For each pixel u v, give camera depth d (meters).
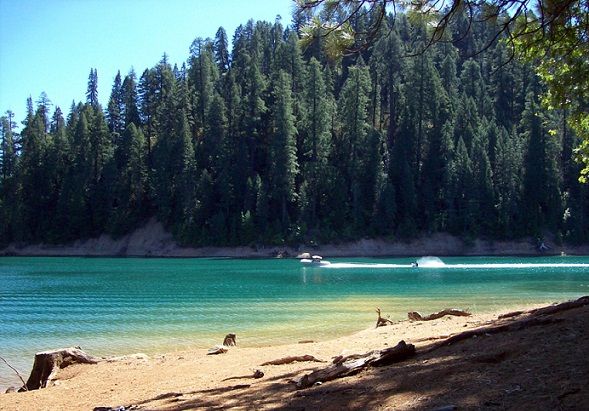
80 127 96.12
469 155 86.69
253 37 119.75
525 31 7.56
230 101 93.38
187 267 56.31
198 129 100.00
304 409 6.28
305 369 9.52
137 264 63.22
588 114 12.93
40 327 19.39
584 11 7.30
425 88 89.06
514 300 24.42
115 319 20.95
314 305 23.89
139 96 109.44
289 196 82.44
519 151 86.25
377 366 7.85
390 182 84.44
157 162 90.25
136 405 8.29
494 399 5.25
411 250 80.50
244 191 86.12
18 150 107.06
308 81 86.62
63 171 96.94
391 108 96.44
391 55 92.50
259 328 18.22
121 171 94.00
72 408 8.85
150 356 13.77
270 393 7.66
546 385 5.35
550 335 7.43
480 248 80.94
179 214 87.25
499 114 101.44
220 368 11.05
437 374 6.54
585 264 55.69
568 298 24.98
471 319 14.22
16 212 92.69
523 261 63.16
